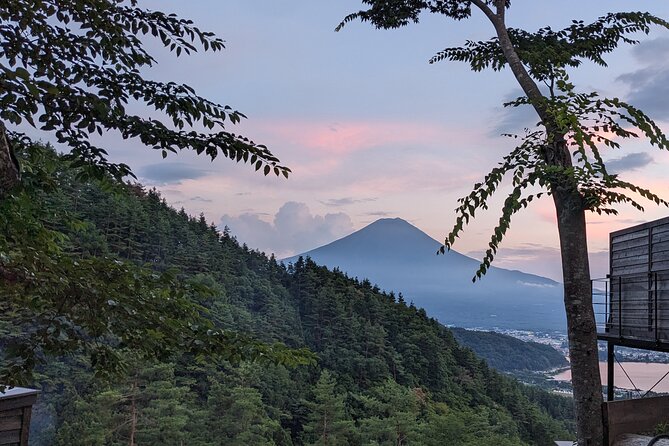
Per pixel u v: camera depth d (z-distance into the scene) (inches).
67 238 185.5
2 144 96.6
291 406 2864.2
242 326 3339.1
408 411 2477.9
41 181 177.5
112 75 171.3
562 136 253.0
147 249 3750.0
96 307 151.6
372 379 3513.8
